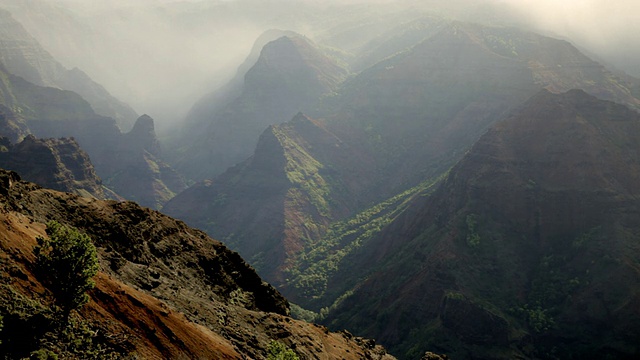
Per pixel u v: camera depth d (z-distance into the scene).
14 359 33.62
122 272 58.84
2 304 35.47
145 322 47.12
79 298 39.62
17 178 63.06
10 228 43.00
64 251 39.62
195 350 50.09
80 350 38.16
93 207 71.81
